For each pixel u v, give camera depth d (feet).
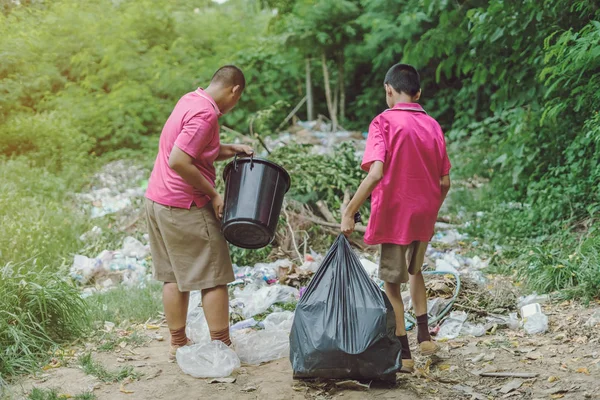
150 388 11.47
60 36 41.75
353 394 11.02
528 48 23.03
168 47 43.42
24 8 42.96
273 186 12.31
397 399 10.79
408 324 14.34
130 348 13.55
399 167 11.39
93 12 44.19
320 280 11.48
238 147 13.01
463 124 34.17
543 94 23.90
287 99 41.96
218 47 43.11
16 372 12.14
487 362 12.26
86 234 22.07
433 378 11.60
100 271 18.71
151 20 43.29
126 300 16.21
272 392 11.19
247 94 39.91
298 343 11.19
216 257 12.37
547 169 23.32
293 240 20.04
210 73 40.40
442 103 38.99
